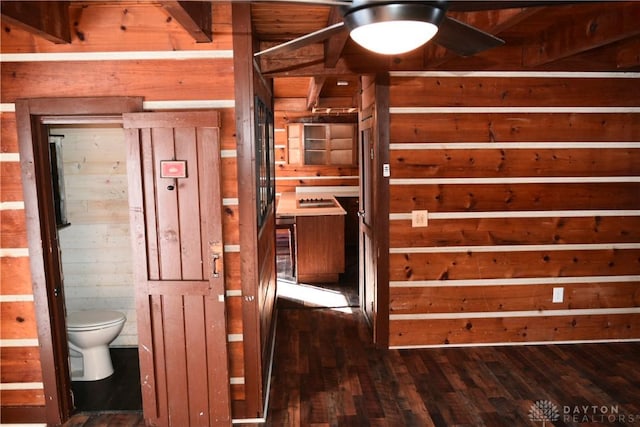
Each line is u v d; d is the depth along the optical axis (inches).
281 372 133.5
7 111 102.0
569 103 140.1
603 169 143.6
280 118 296.2
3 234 105.0
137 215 101.7
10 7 77.6
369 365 137.3
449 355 143.3
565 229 145.5
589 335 150.7
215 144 99.7
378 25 58.5
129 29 100.6
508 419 109.5
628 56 132.8
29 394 109.8
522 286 147.4
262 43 130.4
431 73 136.5
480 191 142.4
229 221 105.7
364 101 166.2
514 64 135.9
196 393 107.0
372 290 158.1
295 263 231.9
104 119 104.5
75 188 143.1
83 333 126.1
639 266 148.3
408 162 140.2
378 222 142.4
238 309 108.5
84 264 147.0
